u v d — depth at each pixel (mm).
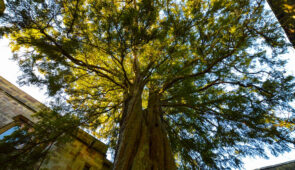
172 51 6168
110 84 7629
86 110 6395
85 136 7977
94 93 7141
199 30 6250
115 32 4617
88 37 5160
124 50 4953
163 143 3490
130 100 5211
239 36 5570
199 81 6930
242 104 5824
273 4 5324
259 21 5320
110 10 4699
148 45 5816
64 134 5828
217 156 5684
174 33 5996
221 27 5977
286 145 5043
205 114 6422
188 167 6078
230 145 5855
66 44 4887
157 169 2770
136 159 2840
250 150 5555
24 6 4082
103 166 7676
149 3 4457
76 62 5637
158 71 6496
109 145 7336
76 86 6953
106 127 7809
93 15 4809
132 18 4266
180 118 7051
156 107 5074
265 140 5367
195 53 6098
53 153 6367
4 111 6594
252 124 5527
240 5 5645
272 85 5516
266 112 5535
